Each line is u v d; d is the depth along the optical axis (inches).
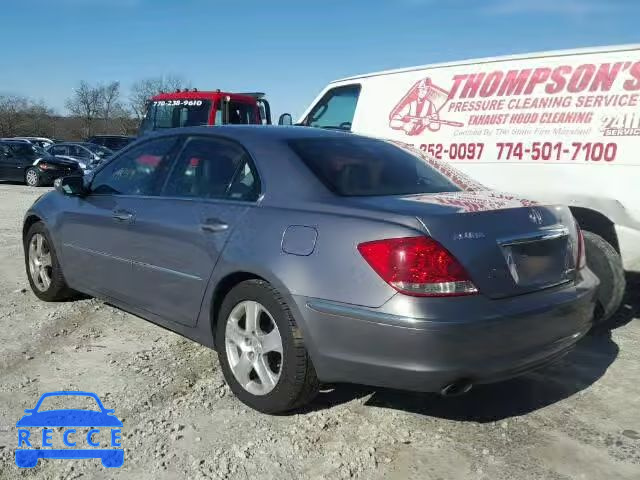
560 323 128.0
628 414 141.9
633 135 189.6
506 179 217.3
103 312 206.7
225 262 140.3
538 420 138.3
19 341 178.7
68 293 214.2
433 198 135.0
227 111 514.9
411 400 146.3
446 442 127.8
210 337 150.4
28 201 589.3
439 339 111.9
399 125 252.4
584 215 200.8
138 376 155.9
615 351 184.1
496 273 119.6
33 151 831.1
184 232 152.6
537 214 132.4
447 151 234.7
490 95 222.7
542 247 130.7
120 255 175.6
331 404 143.2
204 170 160.2
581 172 199.6
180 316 157.6
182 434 128.0
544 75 209.5
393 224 118.1
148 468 115.6
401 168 154.4
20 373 156.3
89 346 175.9
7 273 263.7
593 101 197.8
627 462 121.3
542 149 208.2
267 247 132.3
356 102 274.7
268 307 132.0
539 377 163.2
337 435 129.2
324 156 146.9
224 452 121.6
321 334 122.6
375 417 137.5
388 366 116.0
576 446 127.2
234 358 142.1
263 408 135.0
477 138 225.3
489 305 117.0
